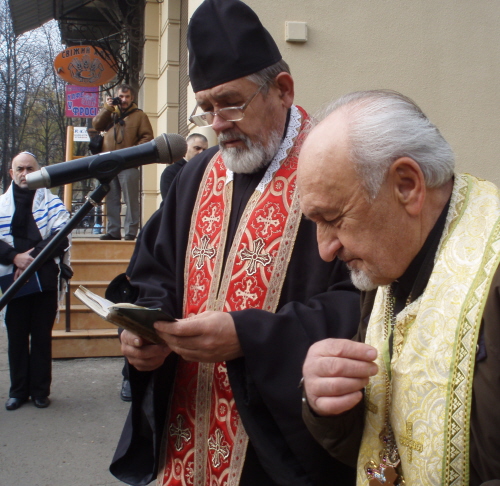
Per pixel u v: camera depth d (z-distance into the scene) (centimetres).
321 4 466
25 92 2272
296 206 181
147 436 194
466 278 108
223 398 177
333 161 110
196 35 179
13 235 439
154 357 171
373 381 124
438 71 485
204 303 186
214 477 176
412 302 118
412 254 116
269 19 459
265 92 180
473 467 105
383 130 109
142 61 908
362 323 139
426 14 482
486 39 492
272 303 177
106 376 527
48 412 439
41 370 449
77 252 671
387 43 477
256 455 171
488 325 102
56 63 948
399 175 110
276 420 158
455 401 104
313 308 167
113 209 730
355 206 111
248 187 191
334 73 468
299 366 157
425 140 111
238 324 157
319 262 176
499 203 115
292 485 156
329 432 128
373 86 474
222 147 186
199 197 203
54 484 328
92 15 1062
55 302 456
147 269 206
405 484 113
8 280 432
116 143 722
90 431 404
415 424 110
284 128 190
